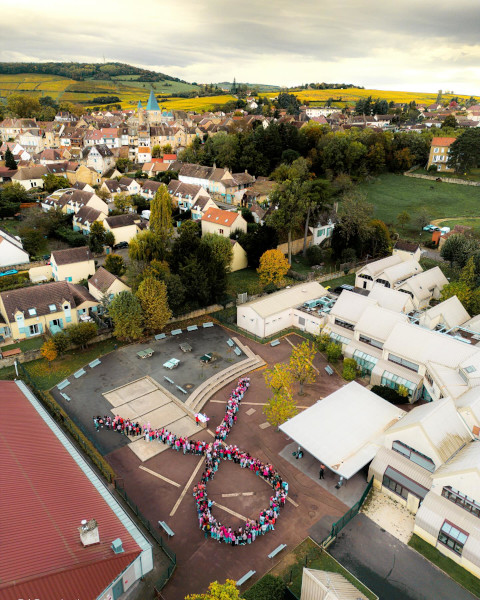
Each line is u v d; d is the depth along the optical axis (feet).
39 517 108.58
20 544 98.68
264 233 330.75
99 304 259.80
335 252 359.66
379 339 215.10
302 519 139.95
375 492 151.23
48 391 198.70
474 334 220.02
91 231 364.99
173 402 194.80
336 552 129.18
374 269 297.74
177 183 463.01
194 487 151.53
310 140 557.33
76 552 100.68
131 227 382.42
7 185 481.87
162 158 626.23
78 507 116.88
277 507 140.56
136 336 231.09
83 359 224.33
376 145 535.19
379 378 201.98
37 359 222.48
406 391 191.01
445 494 133.69
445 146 553.64
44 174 520.01
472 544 122.52
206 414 187.93
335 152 504.02
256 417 186.09
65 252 299.17
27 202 467.11
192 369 217.15
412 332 204.23
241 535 130.93
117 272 302.25
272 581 112.88
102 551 102.63
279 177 460.55
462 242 323.98
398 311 242.99
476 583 121.49
